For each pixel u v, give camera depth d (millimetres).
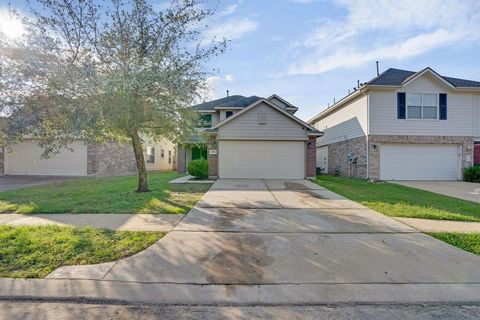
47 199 8406
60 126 7656
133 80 7332
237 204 7707
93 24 7828
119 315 2723
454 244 4633
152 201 8031
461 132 14891
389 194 9719
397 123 14758
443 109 14820
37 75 7098
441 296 3055
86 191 10008
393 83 14664
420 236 5012
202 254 4133
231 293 3102
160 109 8391
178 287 3213
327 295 3064
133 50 8141
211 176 14641
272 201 8172
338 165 18875
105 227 5387
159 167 24281
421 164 14859
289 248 4406
